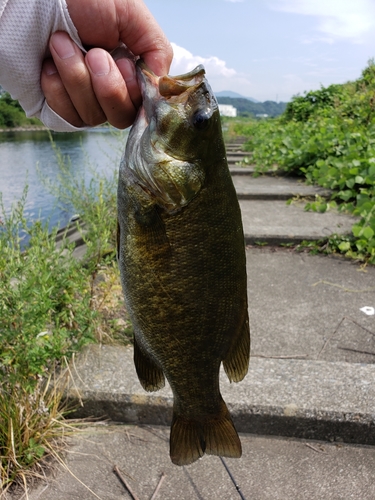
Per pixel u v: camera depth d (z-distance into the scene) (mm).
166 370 305
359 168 1162
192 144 277
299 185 1434
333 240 874
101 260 636
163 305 290
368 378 452
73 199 812
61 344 450
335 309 649
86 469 386
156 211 282
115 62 294
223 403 326
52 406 426
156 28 301
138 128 287
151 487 369
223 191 287
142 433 428
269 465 389
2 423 388
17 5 261
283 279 759
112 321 547
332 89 3195
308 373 464
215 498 358
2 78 287
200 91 278
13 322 419
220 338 306
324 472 380
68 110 295
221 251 289
